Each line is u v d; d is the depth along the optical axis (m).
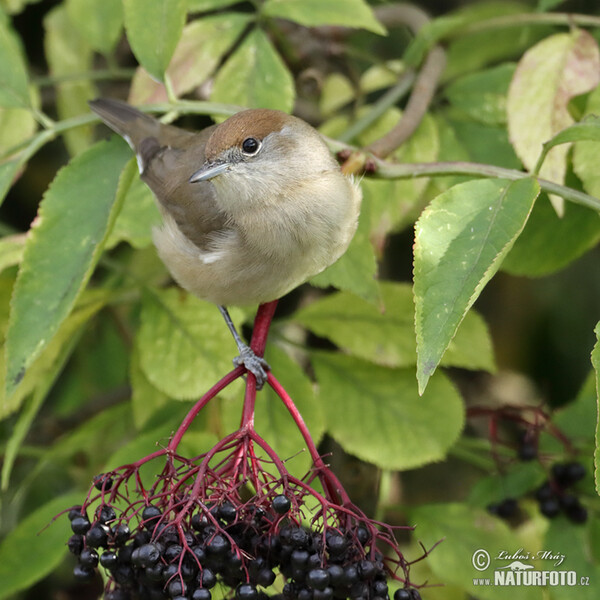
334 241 7.38
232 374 5.88
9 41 7.71
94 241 6.69
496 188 5.98
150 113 8.27
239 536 5.33
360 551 5.25
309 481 5.76
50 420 10.45
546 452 8.59
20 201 11.54
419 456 7.85
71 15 9.27
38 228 6.71
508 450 8.86
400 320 8.14
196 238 7.53
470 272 5.62
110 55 9.34
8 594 7.62
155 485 5.59
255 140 7.39
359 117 9.48
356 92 10.16
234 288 7.51
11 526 10.05
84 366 10.65
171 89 7.64
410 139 8.43
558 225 8.52
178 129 8.48
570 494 8.23
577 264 10.83
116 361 10.60
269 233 7.29
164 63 7.52
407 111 8.27
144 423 8.41
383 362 8.02
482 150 8.73
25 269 6.59
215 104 7.79
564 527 8.11
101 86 11.12
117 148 7.10
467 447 9.30
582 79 7.54
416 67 8.99
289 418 7.66
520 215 5.85
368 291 7.46
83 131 9.95
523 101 7.54
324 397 8.09
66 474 10.24
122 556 5.36
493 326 11.40
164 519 5.30
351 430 7.97
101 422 8.81
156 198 7.88
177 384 7.54
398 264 11.10
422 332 5.49
